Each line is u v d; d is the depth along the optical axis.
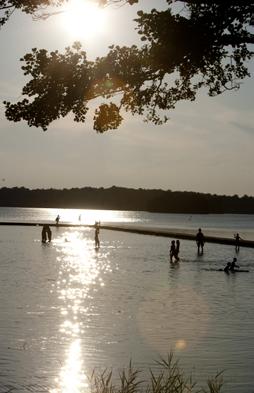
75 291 33.84
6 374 16.53
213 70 12.13
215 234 125.94
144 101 12.02
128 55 11.48
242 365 17.84
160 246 81.81
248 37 11.23
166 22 11.01
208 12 11.07
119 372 17.03
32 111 11.37
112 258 60.66
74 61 11.32
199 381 16.09
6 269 46.84
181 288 36.34
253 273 46.62
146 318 25.38
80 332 22.19
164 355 19.06
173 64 11.39
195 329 23.16
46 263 53.31
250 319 25.45
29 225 140.88
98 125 12.14
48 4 10.91
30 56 11.34
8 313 25.70
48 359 18.23
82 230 130.88
